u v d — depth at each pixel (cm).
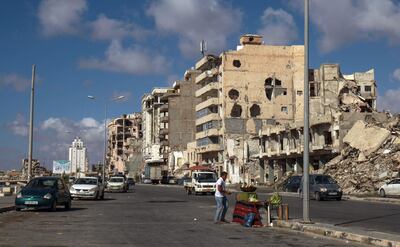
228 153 8875
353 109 7838
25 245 1225
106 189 5550
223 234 1516
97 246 1220
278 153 6838
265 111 9288
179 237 1424
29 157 3509
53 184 2522
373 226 1744
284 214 1948
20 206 2377
